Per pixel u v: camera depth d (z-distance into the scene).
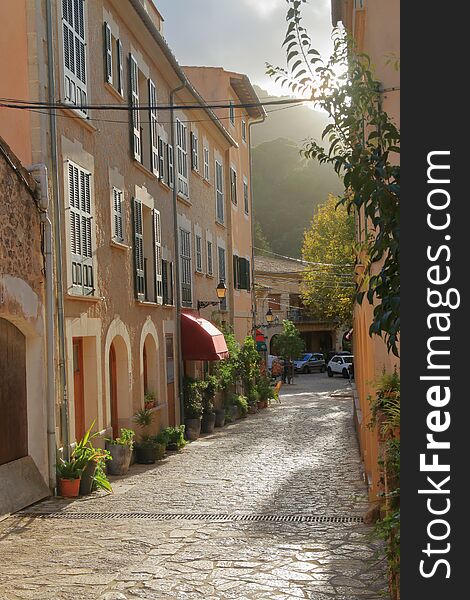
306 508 10.82
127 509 11.05
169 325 20.44
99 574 7.69
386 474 5.65
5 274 10.92
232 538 9.13
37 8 12.30
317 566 7.77
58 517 10.57
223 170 30.33
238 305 32.00
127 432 14.95
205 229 26.27
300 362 61.50
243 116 35.44
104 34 15.50
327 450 17.33
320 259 50.62
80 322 13.57
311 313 58.25
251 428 23.38
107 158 15.48
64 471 12.09
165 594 6.98
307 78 5.34
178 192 22.03
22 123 12.23
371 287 4.72
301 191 82.06
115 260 15.82
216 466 15.33
